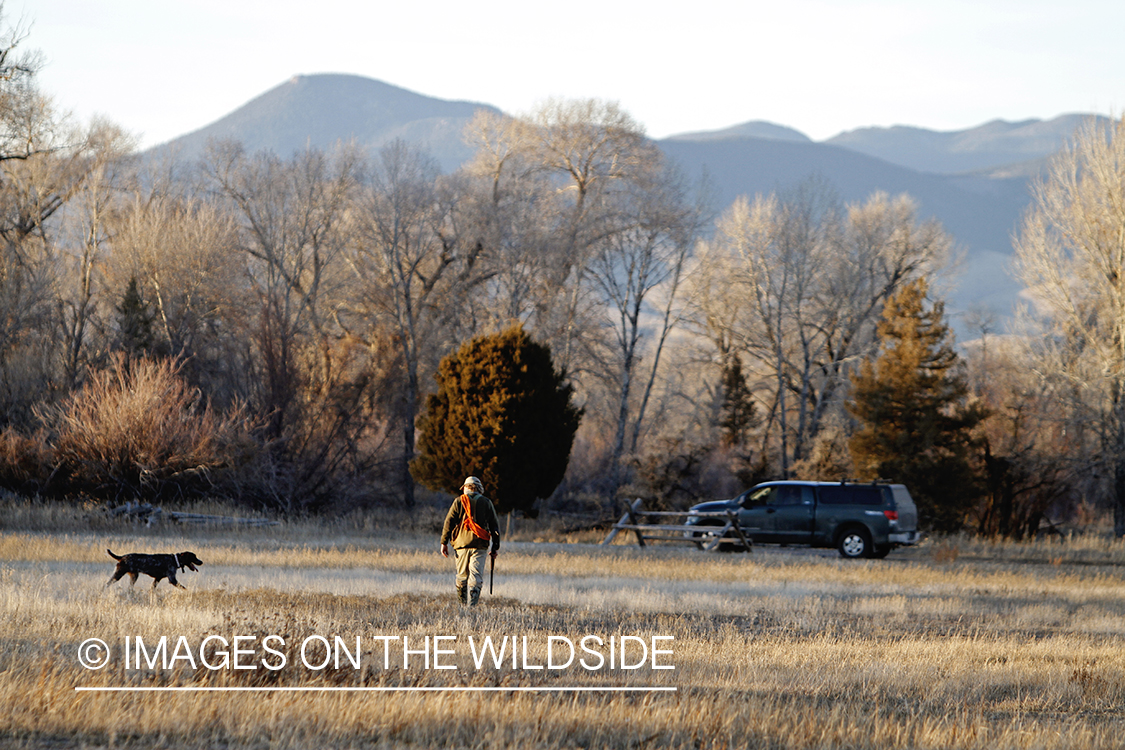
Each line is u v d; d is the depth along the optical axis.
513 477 42.88
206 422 47.72
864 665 14.77
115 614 16.33
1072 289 55.34
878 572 30.42
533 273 68.88
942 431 51.50
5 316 52.97
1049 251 55.03
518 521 50.59
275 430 52.09
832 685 13.57
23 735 9.59
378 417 60.50
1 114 54.56
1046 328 56.66
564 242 68.00
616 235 71.12
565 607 20.31
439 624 16.83
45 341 55.66
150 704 10.59
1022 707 13.11
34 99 59.75
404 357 61.84
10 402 51.19
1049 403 57.38
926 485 49.75
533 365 43.62
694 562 32.03
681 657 14.98
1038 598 25.64
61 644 14.07
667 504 55.38
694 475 57.56
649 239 71.25
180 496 47.75
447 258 70.88
